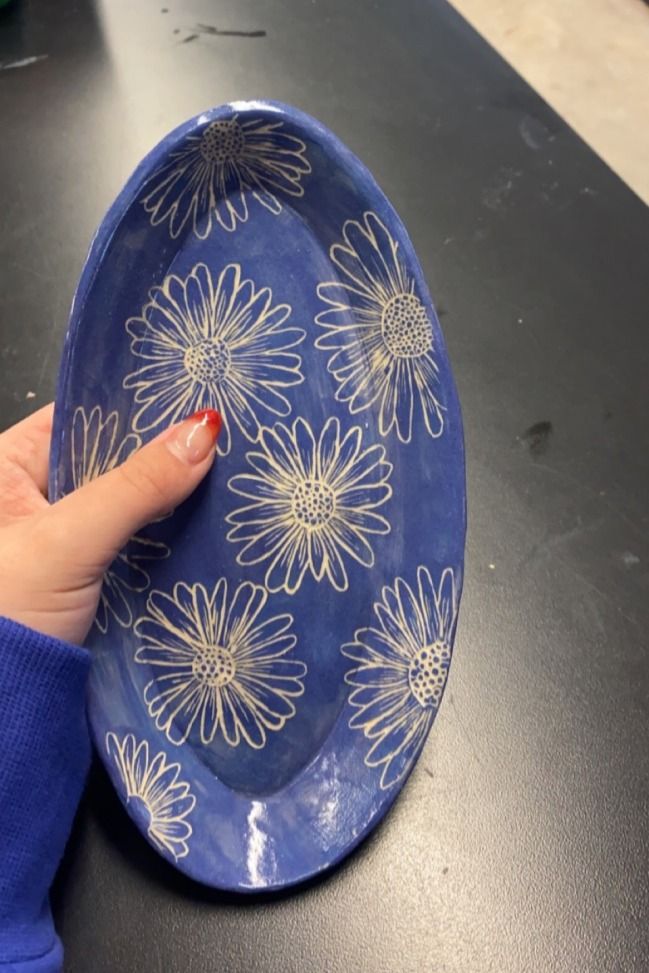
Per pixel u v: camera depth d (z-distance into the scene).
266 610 0.42
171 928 0.44
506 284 0.61
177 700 0.42
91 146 0.67
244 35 0.73
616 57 0.72
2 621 0.34
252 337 0.41
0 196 0.65
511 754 0.48
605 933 0.44
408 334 0.40
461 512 0.40
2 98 0.69
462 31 0.73
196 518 0.42
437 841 0.46
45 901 0.40
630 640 0.51
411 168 0.66
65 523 0.37
